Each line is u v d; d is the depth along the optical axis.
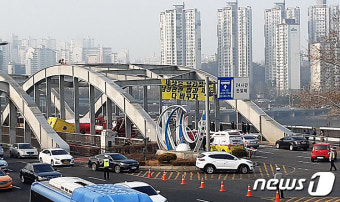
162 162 64.06
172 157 64.25
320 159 67.12
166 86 82.00
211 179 52.88
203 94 82.00
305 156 74.62
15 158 77.94
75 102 100.19
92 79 95.50
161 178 54.19
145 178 54.25
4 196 44.50
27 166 52.38
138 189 34.09
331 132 101.44
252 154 74.81
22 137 95.12
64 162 65.81
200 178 53.78
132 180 52.59
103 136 78.56
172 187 47.78
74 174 58.03
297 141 83.19
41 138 84.06
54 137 81.62
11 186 47.78
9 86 93.38
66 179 31.44
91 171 61.06
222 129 110.06
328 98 87.62
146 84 102.38
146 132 84.94
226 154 57.62
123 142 84.31
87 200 24.30
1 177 47.47
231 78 75.50
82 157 77.50
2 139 102.56
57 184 30.23
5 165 60.94
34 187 32.09
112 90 91.88
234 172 57.84
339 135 99.56
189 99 82.06
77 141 89.75
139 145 77.25
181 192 44.81
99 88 94.38
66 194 28.41
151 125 84.19
